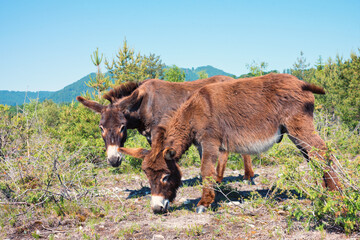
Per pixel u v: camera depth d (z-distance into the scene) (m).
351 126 10.88
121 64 21.19
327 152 3.22
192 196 5.14
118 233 3.45
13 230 3.77
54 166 5.07
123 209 4.43
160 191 3.95
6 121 7.05
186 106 4.32
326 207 2.93
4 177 5.60
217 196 4.83
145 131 5.57
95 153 7.73
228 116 4.27
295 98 4.13
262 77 4.48
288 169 3.44
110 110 4.99
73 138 8.04
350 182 3.03
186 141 4.27
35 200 4.60
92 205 4.50
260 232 3.21
